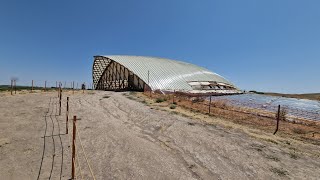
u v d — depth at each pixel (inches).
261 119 716.0
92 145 422.6
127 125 590.2
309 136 543.5
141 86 1916.8
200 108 911.7
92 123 592.7
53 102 961.5
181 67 2502.5
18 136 467.5
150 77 1930.4
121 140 452.1
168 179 300.5
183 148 416.5
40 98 1085.8
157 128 553.9
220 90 2438.5
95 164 340.5
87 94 1381.6
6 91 1514.5
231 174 320.2
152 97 1257.4
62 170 320.8
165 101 1092.5
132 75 2041.1
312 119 736.3
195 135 496.1
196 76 2410.2
